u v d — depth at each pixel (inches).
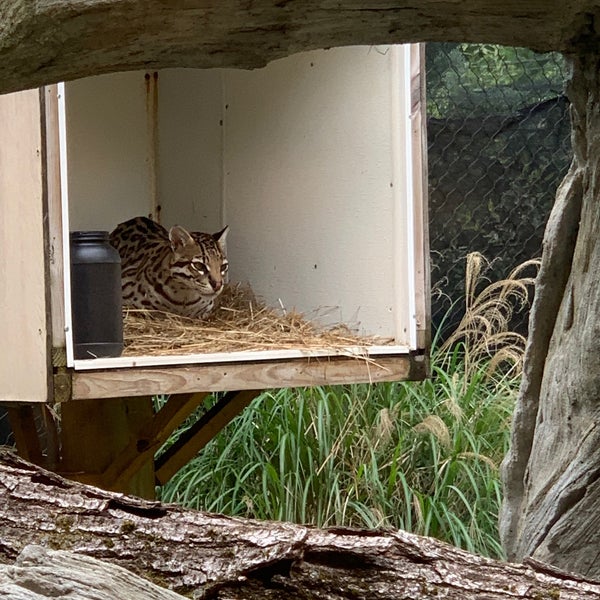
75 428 166.9
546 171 232.7
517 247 231.8
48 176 129.7
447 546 85.7
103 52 87.9
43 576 70.1
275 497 179.9
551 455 106.6
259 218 180.1
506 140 231.9
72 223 190.4
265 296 179.0
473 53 233.0
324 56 162.6
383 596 84.0
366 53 155.6
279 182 174.6
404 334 150.5
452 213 230.5
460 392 194.2
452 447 182.9
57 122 129.7
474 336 201.5
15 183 134.2
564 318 106.6
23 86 90.9
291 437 183.0
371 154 155.7
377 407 192.2
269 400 195.9
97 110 192.1
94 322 137.6
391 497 182.2
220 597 85.2
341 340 153.9
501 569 85.0
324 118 163.8
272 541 85.0
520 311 228.5
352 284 160.2
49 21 84.3
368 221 156.8
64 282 131.1
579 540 102.3
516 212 231.8
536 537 105.6
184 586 85.6
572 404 103.1
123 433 169.3
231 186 186.7
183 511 88.2
